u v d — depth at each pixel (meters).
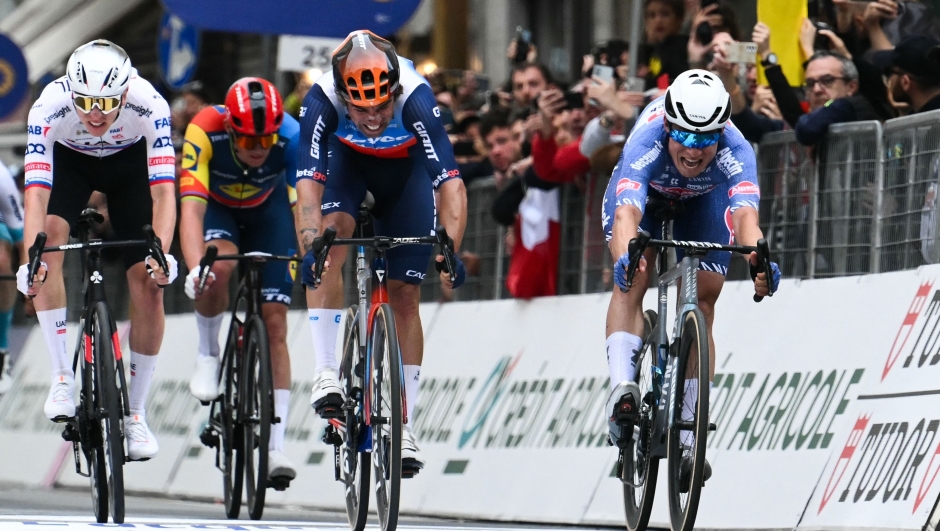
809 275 18.66
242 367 20.55
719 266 16.31
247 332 20.48
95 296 17.34
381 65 15.32
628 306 16.17
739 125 19.44
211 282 20.75
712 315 16.45
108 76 16.28
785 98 20.22
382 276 15.97
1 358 24.47
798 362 17.80
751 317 18.77
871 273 17.47
